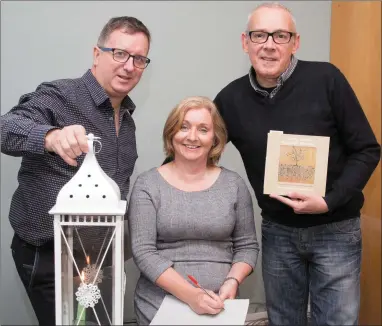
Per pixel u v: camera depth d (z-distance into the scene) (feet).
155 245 4.28
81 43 6.36
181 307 3.78
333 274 4.71
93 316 3.34
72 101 4.39
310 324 5.27
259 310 7.24
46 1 6.20
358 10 6.54
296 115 4.61
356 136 4.59
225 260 4.40
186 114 4.38
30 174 4.44
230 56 6.89
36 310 4.62
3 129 3.87
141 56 4.48
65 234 3.28
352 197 4.51
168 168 4.62
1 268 6.31
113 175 4.63
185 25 6.69
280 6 4.60
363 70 6.48
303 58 7.23
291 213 4.80
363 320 6.77
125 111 4.82
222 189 4.51
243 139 4.86
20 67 6.21
